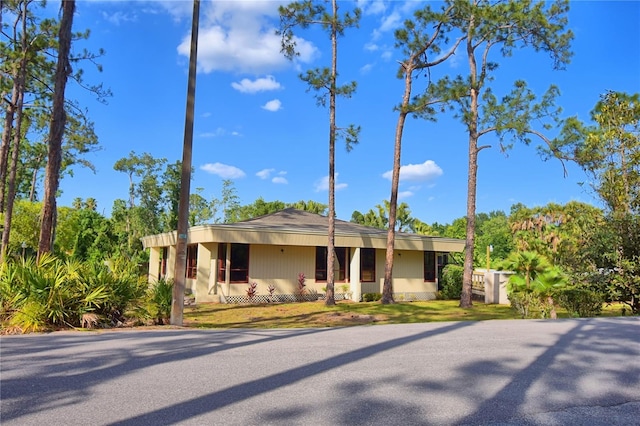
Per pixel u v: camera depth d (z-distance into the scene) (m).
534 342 7.00
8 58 18.03
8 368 4.98
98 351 5.98
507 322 9.86
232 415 3.60
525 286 13.52
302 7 16.50
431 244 21.83
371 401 4.01
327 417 3.60
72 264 9.57
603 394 4.36
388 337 7.45
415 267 22.77
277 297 18.98
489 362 5.58
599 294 13.55
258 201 43.88
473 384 4.60
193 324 11.31
